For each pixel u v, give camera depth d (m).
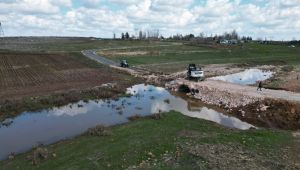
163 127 30.80
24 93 49.62
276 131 28.84
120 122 35.34
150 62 103.00
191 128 31.44
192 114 41.34
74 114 39.41
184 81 61.41
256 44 191.62
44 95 47.88
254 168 20.25
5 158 25.55
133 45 177.75
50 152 24.83
